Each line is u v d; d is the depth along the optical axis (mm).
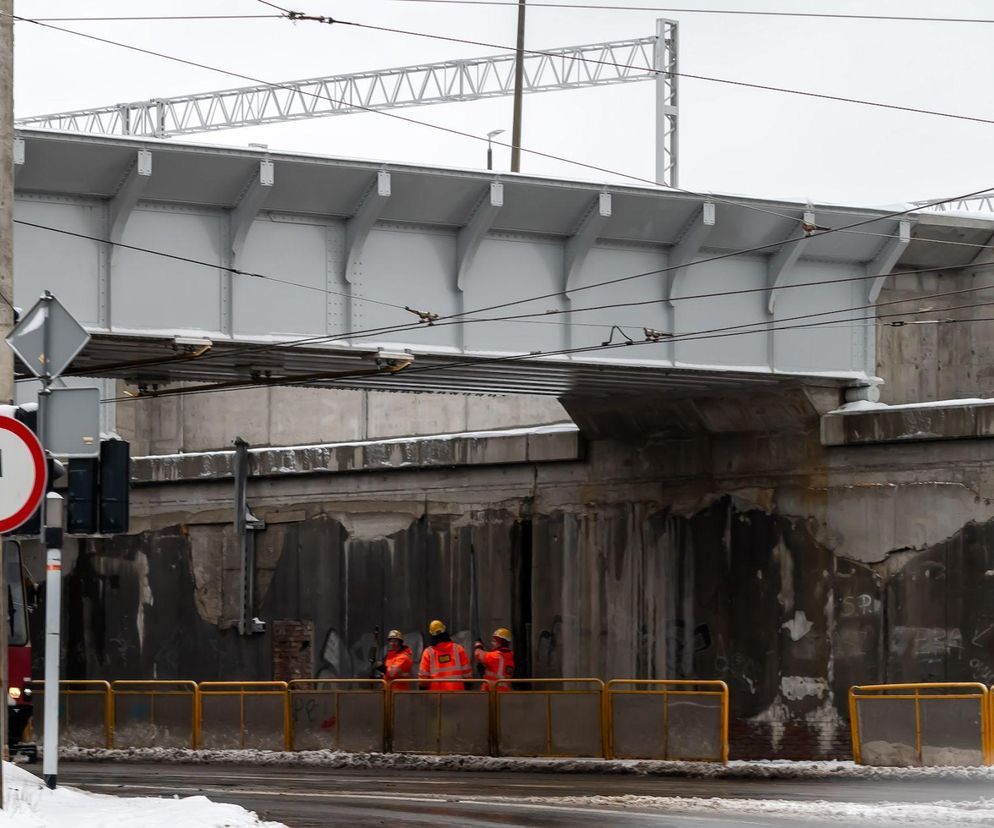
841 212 40625
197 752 43469
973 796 27578
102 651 60469
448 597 51750
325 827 22500
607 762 36219
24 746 36156
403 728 40875
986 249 44938
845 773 32719
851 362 42406
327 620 54719
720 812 24609
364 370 39125
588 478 48625
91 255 34406
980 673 39688
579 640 48469
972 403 40031
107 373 40156
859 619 42125
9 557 36312
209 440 60688
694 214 39250
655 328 39750
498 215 37688
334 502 54812
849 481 42500
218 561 57719
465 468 51625
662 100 56094
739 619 44562
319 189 35781
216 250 35594
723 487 45188
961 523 40344
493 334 37969
